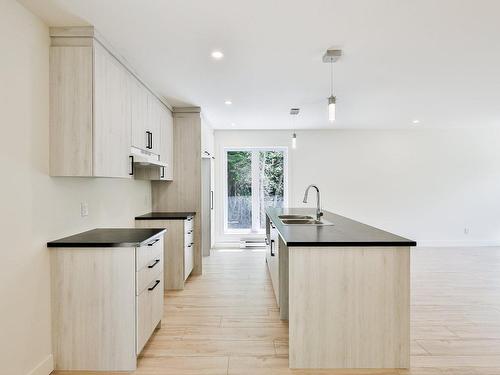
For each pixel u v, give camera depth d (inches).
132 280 87.0
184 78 131.0
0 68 70.9
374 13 81.9
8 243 73.2
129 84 116.8
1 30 71.1
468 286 156.9
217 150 254.7
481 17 83.8
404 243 83.4
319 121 221.8
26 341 78.0
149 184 177.3
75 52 89.1
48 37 88.4
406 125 238.7
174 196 181.8
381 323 85.6
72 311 86.9
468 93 154.3
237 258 217.0
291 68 120.2
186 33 92.6
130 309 87.0
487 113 198.7
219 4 77.6
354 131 254.7
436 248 247.0
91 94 89.6
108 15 82.7
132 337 86.9
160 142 156.3
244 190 261.4
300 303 85.4
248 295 145.6
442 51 105.3
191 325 114.3
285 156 259.1
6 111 72.7
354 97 160.7
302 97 160.2
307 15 82.8
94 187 113.9
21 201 77.4
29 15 80.3
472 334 107.4
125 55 107.7
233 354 94.7
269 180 260.8
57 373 86.3
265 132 254.7
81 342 87.0
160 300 110.8
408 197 256.5
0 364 70.7
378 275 85.4
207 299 140.7
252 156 260.2
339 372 85.0
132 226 150.9
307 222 136.8
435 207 256.8
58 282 87.0
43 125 86.1
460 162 255.8
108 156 98.8
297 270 85.4
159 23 86.8
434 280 165.9
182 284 153.9
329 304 85.5
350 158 255.0
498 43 99.2
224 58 110.7
